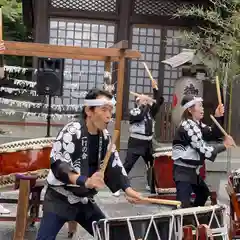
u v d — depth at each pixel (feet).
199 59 32.14
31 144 17.69
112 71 40.29
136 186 28.81
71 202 12.49
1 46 19.71
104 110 12.06
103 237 11.03
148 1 41.14
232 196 16.12
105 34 41.14
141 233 11.16
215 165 29.76
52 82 23.49
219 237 11.85
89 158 12.31
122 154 33.35
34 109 39.93
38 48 23.93
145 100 27.53
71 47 24.26
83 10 40.70
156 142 34.30
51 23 40.65
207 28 34.35
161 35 41.42
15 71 42.11
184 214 11.59
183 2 41.01
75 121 12.30
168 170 24.20
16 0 66.49
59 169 11.88
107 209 23.48
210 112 38.68
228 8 32.78
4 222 20.43
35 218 18.54
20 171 17.53
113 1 40.96
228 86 32.30
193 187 18.57
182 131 17.67
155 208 23.62
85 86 41.45
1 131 36.42
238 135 37.52
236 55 28.22
